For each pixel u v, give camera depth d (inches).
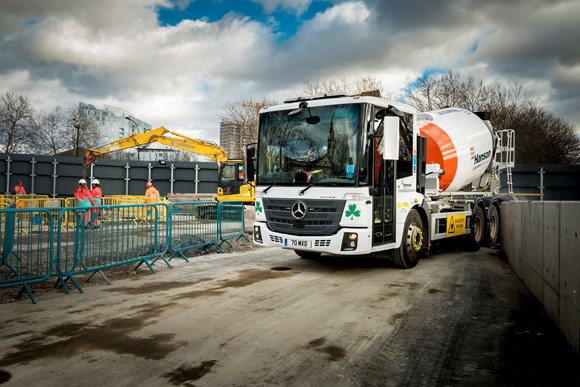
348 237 302.8
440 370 157.2
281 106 342.6
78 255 283.7
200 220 426.6
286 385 143.9
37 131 1984.5
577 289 166.2
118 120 5044.3
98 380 146.4
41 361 162.1
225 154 1056.2
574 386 143.9
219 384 144.1
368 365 160.7
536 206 256.7
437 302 250.8
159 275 325.4
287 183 327.6
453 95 1464.1
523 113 1481.3
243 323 208.8
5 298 253.8
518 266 326.0
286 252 449.4
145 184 1375.5
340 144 311.7
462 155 448.5
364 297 261.3
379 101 323.9
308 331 197.9
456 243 481.7
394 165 337.4
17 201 660.7
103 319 214.2
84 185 688.4
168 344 180.1
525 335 195.2
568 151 1680.6
